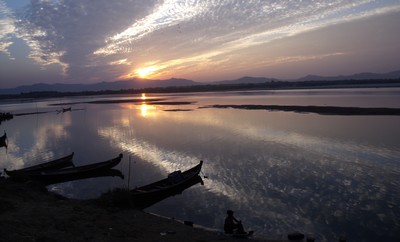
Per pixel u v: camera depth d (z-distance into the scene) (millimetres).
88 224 12945
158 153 30703
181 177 21078
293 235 13422
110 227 13156
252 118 52344
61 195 19953
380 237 13617
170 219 15672
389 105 59906
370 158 24547
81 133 47500
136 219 14922
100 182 23859
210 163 25859
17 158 33656
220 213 16953
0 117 75125
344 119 46000
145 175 24703
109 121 60750
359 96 91938
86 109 101000
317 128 39156
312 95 111125
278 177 21375
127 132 44969
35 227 11781
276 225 15148
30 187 19438
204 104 93812
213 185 20969
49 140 43188
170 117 61125
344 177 20641
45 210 14227
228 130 41000
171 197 19547
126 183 23188
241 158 26547
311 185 19625
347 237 13758
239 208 17312
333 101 76500
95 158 31516
